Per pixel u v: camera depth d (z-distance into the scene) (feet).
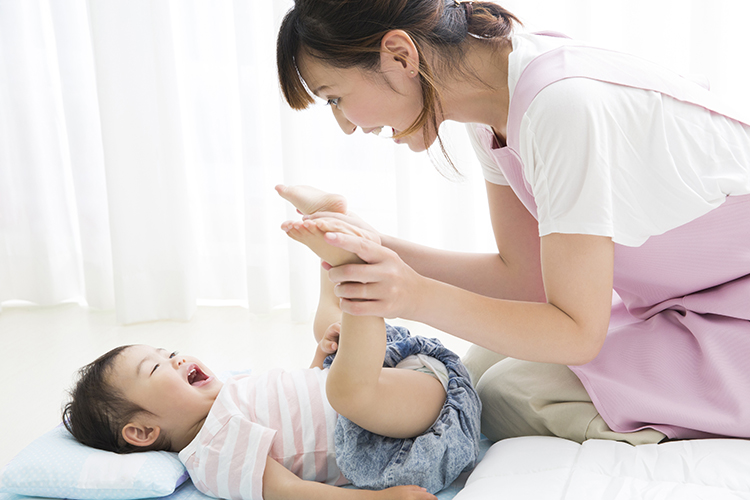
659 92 2.79
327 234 2.57
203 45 7.63
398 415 3.30
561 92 2.63
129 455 3.48
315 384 3.75
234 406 3.52
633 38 6.72
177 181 7.33
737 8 6.53
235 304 8.14
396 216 7.63
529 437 3.37
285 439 3.51
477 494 2.86
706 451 2.88
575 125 2.58
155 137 7.26
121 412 3.61
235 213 7.98
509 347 2.79
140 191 7.34
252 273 7.61
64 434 3.77
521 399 3.57
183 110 7.80
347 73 2.89
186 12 7.55
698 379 3.15
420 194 7.47
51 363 6.18
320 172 7.59
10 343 6.80
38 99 7.85
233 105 7.73
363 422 3.28
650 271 3.17
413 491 3.04
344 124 3.29
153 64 7.22
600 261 2.66
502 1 6.76
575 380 3.54
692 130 2.82
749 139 2.96
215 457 3.36
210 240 8.11
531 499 2.72
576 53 2.82
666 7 6.61
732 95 6.71
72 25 7.54
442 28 2.88
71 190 8.17
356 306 2.68
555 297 2.76
